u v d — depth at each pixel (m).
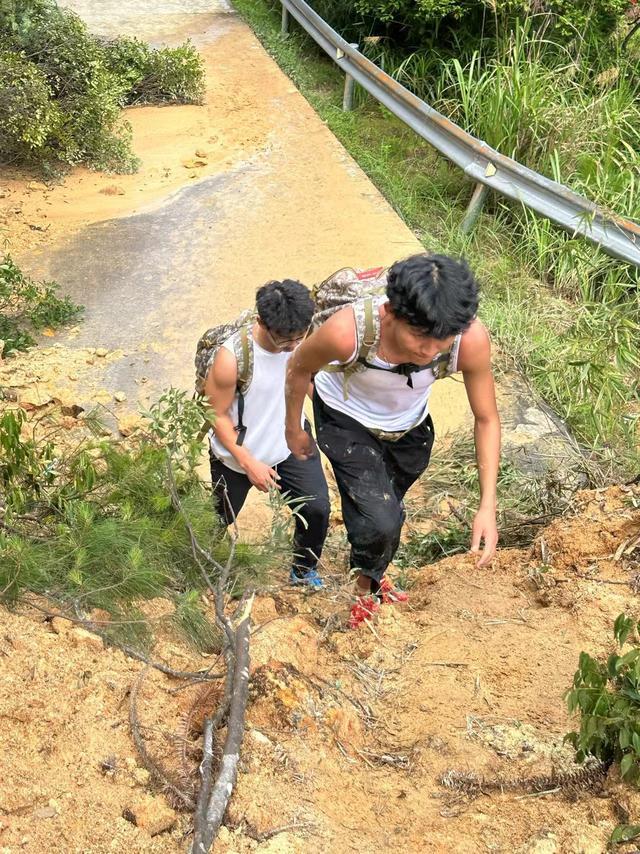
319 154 10.02
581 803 2.70
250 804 2.61
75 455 4.42
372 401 3.58
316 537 4.31
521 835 2.59
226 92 11.70
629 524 4.29
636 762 2.66
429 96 10.98
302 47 13.67
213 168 9.64
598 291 7.77
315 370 3.43
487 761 2.92
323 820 2.61
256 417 4.06
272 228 8.42
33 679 3.03
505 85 9.40
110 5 14.75
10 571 3.46
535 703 3.24
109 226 8.40
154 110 11.14
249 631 3.38
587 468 5.62
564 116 9.12
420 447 3.83
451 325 2.85
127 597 3.60
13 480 4.14
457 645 3.62
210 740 2.79
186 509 4.11
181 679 3.17
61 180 9.27
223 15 14.70
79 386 6.21
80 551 3.58
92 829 2.51
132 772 2.71
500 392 6.48
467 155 8.68
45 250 7.97
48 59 9.51
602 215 7.49
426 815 2.71
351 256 8.00
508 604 4.00
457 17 10.80
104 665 3.18
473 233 8.50
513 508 5.18
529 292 7.71
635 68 10.42
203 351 4.06
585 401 6.29
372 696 3.32
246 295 7.39
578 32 10.26
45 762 2.72
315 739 2.94
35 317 6.82
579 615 3.76
